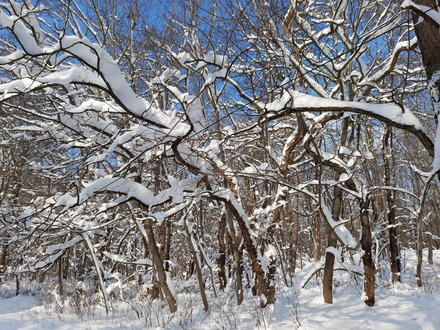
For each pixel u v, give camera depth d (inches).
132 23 341.7
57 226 355.6
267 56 319.0
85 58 216.2
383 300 299.0
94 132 332.5
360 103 206.1
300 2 295.3
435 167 178.5
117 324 333.1
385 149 435.8
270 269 338.0
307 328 255.0
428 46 187.8
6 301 519.8
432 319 244.5
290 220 530.0
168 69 255.0
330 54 302.2
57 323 344.2
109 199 478.0
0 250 641.6
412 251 780.0
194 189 334.3
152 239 368.8
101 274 430.6
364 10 303.7
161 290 411.5
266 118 227.8
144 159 322.3
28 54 206.4
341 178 297.3
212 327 295.4
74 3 351.6
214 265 517.0
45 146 354.9
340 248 314.5
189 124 248.1
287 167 358.0
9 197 499.8
